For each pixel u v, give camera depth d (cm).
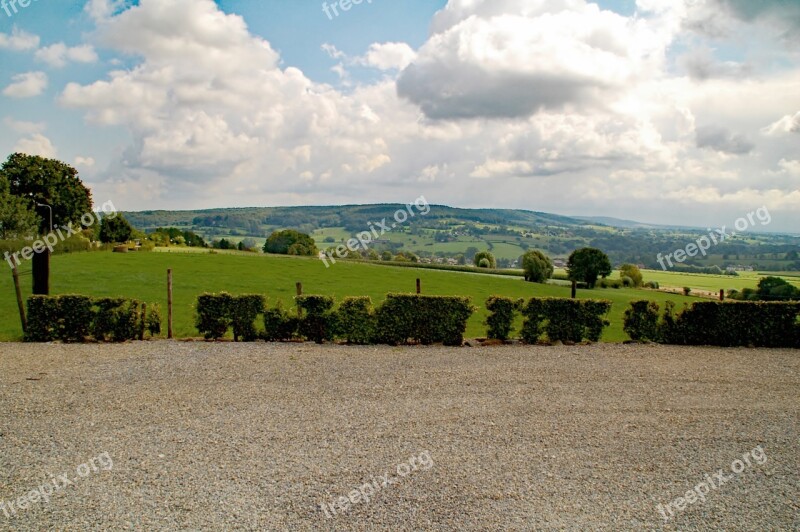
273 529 521
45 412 835
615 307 3145
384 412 862
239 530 518
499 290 3897
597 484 633
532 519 552
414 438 754
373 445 726
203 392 951
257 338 1467
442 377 1086
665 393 1006
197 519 535
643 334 1536
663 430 812
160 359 1199
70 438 734
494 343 1478
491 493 602
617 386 1045
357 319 1450
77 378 1033
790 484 649
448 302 1457
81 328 1412
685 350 1433
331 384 1018
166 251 5441
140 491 589
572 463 687
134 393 941
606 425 826
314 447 716
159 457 676
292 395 943
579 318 1512
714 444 764
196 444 718
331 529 523
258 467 652
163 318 1905
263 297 1467
